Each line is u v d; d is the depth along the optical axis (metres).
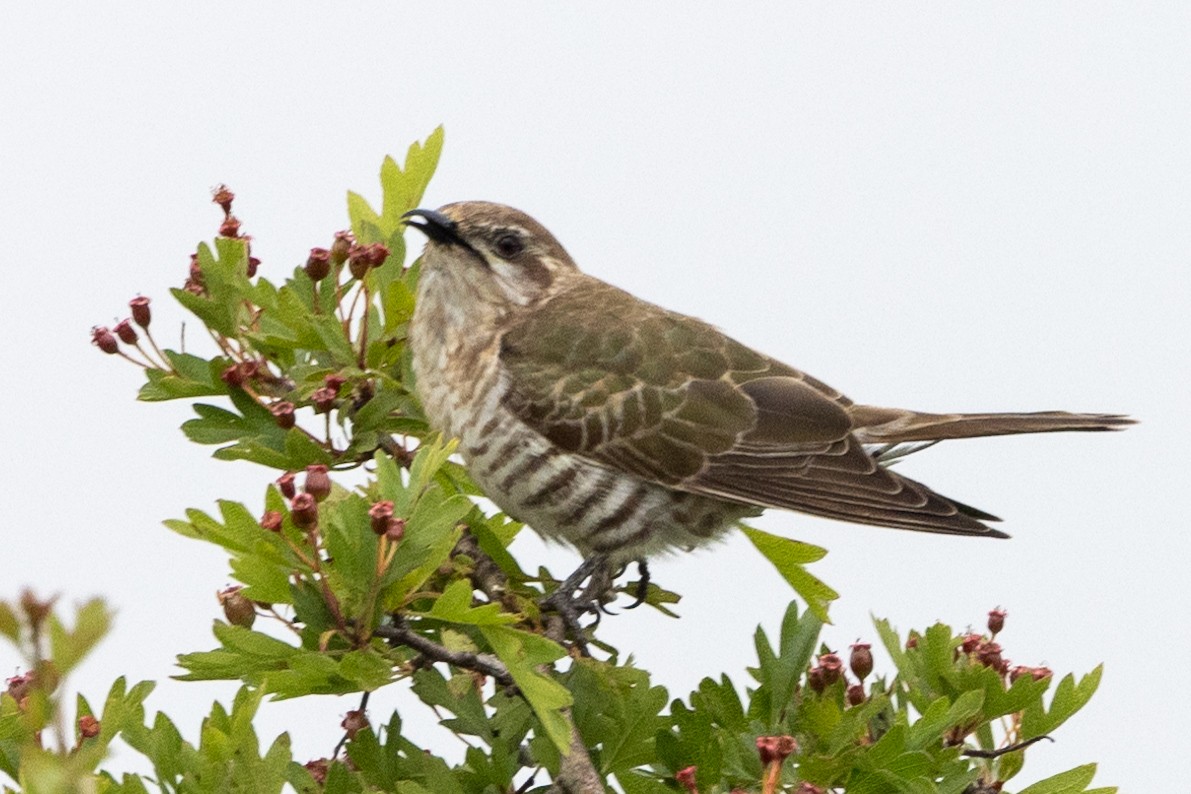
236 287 11.84
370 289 12.66
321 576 9.34
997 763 10.60
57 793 6.60
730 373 13.59
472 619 9.50
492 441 13.11
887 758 9.65
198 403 11.76
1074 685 10.42
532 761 10.47
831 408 13.53
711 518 13.36
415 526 9.54
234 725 8.69
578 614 11.62
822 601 11.23
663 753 9.91
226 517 9.27
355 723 10.09
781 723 10.14
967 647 10.64
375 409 12.11
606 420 13.06
